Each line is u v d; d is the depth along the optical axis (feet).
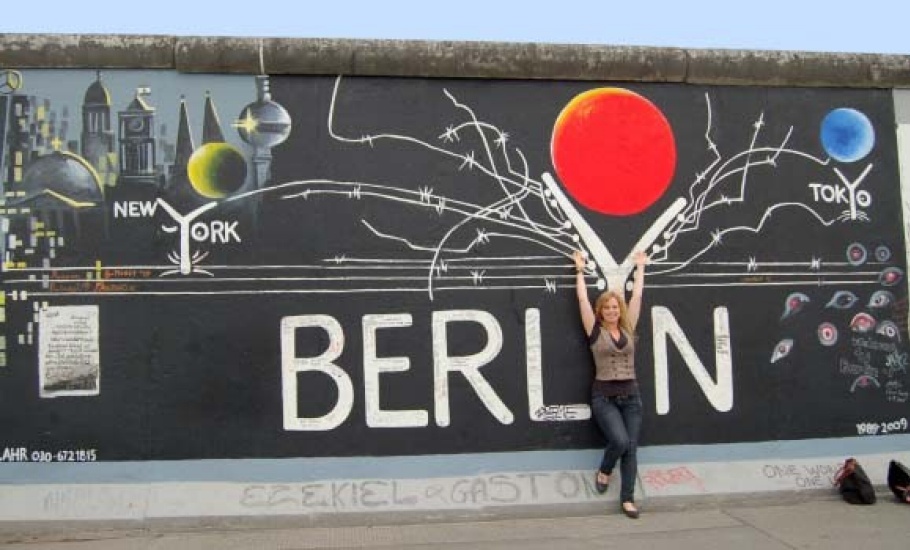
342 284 22.30
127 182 21.85
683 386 23.32
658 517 21.43
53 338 21.40
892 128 25.14
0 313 21.34
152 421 21.43
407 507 21.33
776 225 24.23
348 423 21.98
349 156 22.62
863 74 24.75
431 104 23.03
